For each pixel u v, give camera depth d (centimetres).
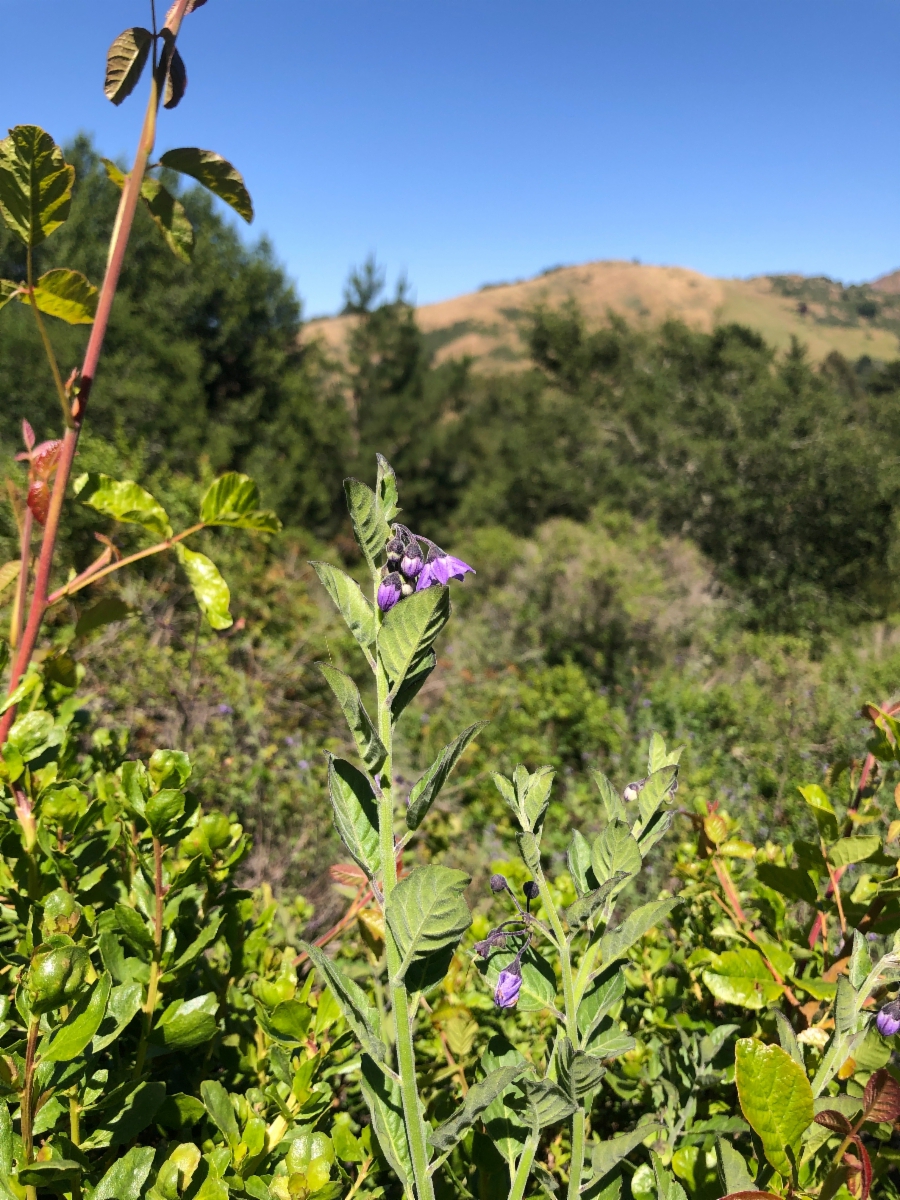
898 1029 117
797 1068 104
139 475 859
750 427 1805
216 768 475
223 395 1603
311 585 1016
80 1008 106
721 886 210
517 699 842
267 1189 114
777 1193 113
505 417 2770
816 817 178
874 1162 136
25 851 150
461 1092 173
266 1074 157
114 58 157
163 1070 154
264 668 714
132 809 142
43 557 164
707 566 1639
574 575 1235
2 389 1127
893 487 1611
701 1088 167
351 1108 196
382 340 2077
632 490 2034
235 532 876
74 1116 117
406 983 111
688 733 762
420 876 99
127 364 1319
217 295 1535
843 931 168
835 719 834
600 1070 109
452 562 113
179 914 150
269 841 419
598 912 128
